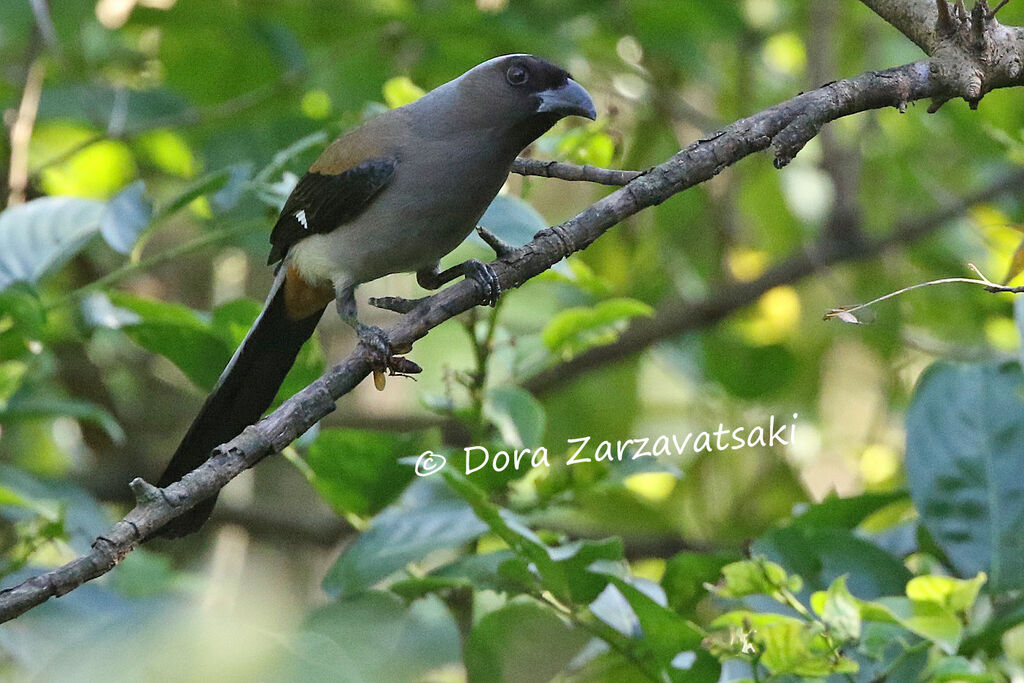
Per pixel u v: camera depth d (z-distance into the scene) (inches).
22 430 621.0
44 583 215.5
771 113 274.2
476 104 332.5
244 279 650.8
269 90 546.3
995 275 588.4
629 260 645.9
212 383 402.6
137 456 599.8
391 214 336.5
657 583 336.8
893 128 666.8
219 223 420.5
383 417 610.5
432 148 333.7
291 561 593.9
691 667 293.9
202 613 187.5
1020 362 342.0
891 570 329.4
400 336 270.8
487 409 366.3
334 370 262.8
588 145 363.3
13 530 404.8
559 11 596.7
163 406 661.9
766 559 300.4
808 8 630.5
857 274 690.8
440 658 318.3
